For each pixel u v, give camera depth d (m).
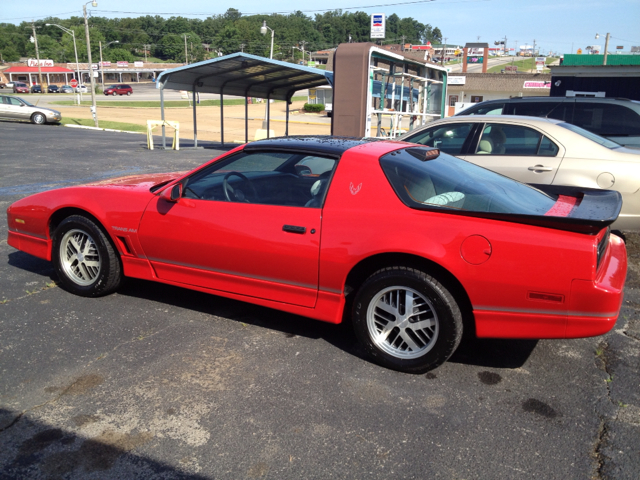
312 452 2.64
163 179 4.91
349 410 3.01
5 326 3.97
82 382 3.24
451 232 3.18
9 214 4.91
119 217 4.26
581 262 2.97
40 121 29.92
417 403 3.09
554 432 2.84
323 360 3.59
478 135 6.28
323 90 65.25
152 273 4.30
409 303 3.36
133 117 42.16
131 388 3.19
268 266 3.72
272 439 2.74
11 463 2.53
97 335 3.87
